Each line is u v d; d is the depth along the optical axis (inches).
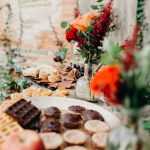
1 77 42.8
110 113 24.3
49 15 50.0
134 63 13.8
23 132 16.0
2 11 63.2
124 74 13.7
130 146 14.3
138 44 30.3
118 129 15.0
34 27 54.7
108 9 28.9
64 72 39.6
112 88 13.8
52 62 48.9
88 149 19.9
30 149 14.9
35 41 54.9
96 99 29.8
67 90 33.1
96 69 31.4
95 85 14.5
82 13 41.1
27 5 55.3
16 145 15.0
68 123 22.2
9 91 37.9
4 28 63.5
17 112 21.7
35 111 22.7
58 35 48.5
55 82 36.7
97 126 21.9
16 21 59.7
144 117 25.3
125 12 33.5
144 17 30.8
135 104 13.7
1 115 22.1
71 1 43.7
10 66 46.9
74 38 29.3
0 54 60.0
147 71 13.5
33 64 51.0
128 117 14.4
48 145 18.7
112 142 14.9
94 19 28.5
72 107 25.5
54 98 27.2
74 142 19.7
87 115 23.7
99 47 32.7
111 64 15.5
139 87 13.6
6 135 19.4
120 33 34.6
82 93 30.3
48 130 21.2
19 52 59.2
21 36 59.0
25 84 38.0
